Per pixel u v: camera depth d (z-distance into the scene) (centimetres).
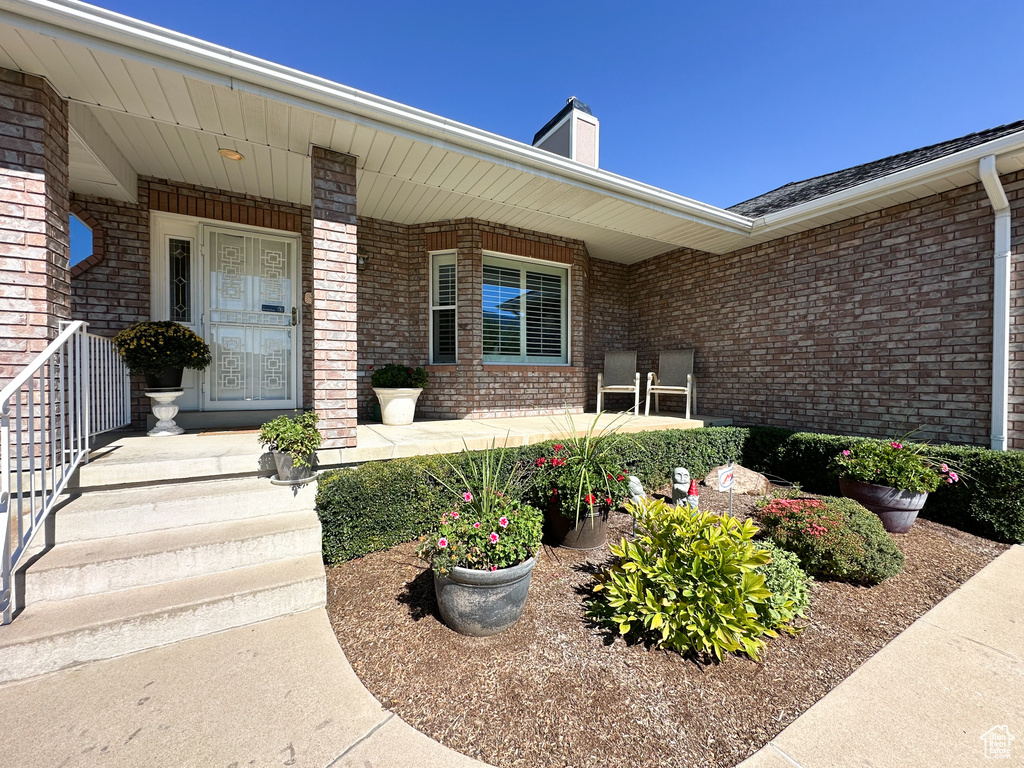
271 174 427
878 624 230
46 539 232
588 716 164
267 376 493
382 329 582
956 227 418
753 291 602
